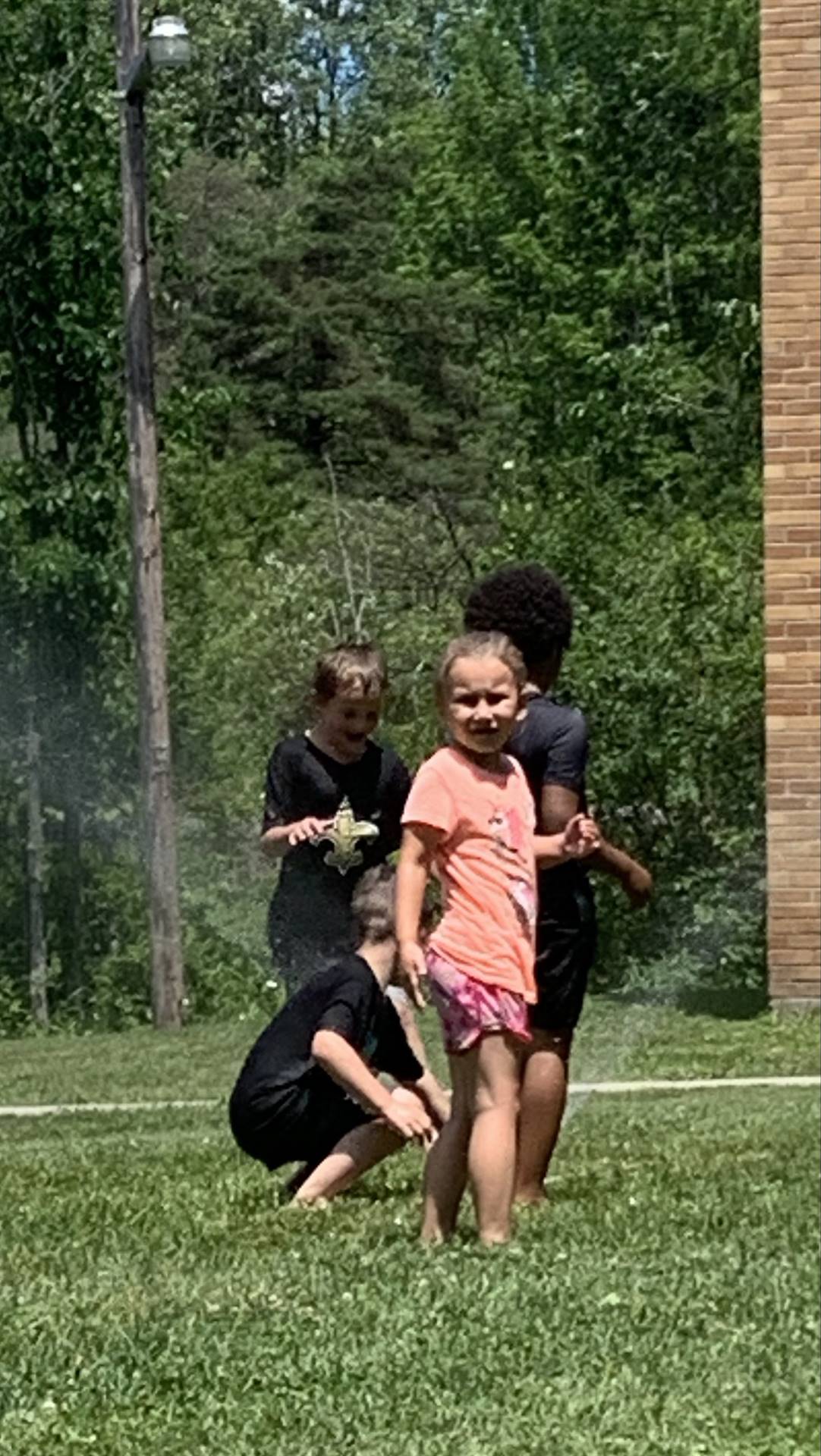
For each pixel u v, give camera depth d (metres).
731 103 36.03
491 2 44.22
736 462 34.59
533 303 40.59
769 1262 7.09
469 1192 8.42
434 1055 13.81
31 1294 6.88
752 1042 16.56
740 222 36.84
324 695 8.98
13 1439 5.32
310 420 48.91
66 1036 22.92
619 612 22.83
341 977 8.55
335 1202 8.51
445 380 48.91
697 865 22.56
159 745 22.67
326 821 8.92
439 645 27.64
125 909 24.39
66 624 24.33
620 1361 5.92
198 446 29.20
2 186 24.25
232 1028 21.73
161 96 34.81
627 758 22.55
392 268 48.97
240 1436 5.33
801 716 18.19
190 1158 9.96
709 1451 5.21
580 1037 17.00
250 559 31.92
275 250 48.81
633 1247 7.39
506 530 23.78
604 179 38.22
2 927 24.59
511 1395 5.63
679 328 37.03
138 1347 6.05
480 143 43.16
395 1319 6.34
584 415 35.56
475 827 7.50
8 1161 10.23
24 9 24.16
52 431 24.64
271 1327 6.27
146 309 22.75
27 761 24.38
